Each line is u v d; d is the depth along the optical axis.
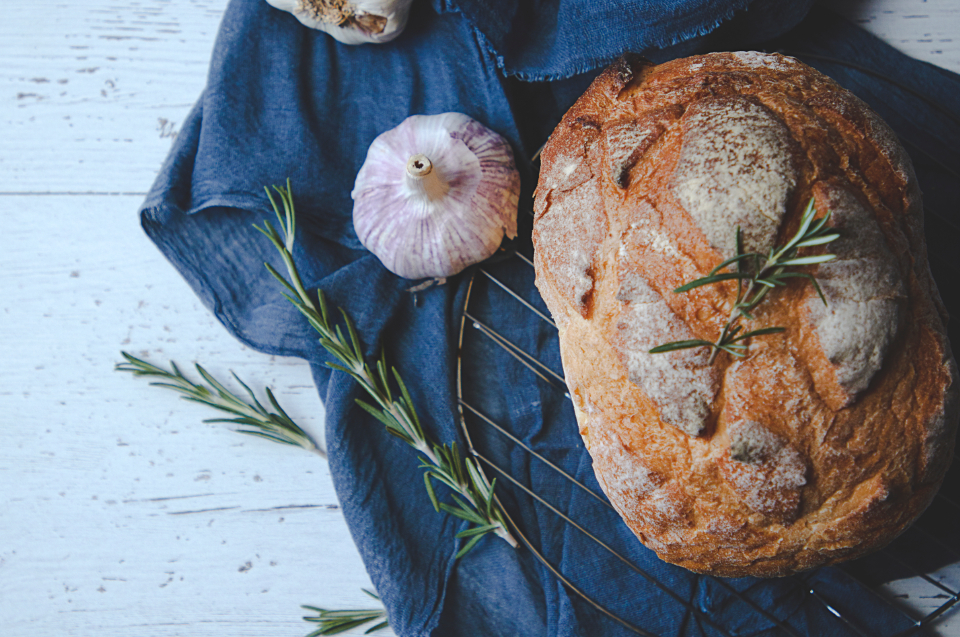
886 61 0.50
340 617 0.50
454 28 0.51
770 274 0.40
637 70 0.45
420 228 0.49
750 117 0.43
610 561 0.49
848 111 0.43
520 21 0.49
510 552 0.49
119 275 0.53
